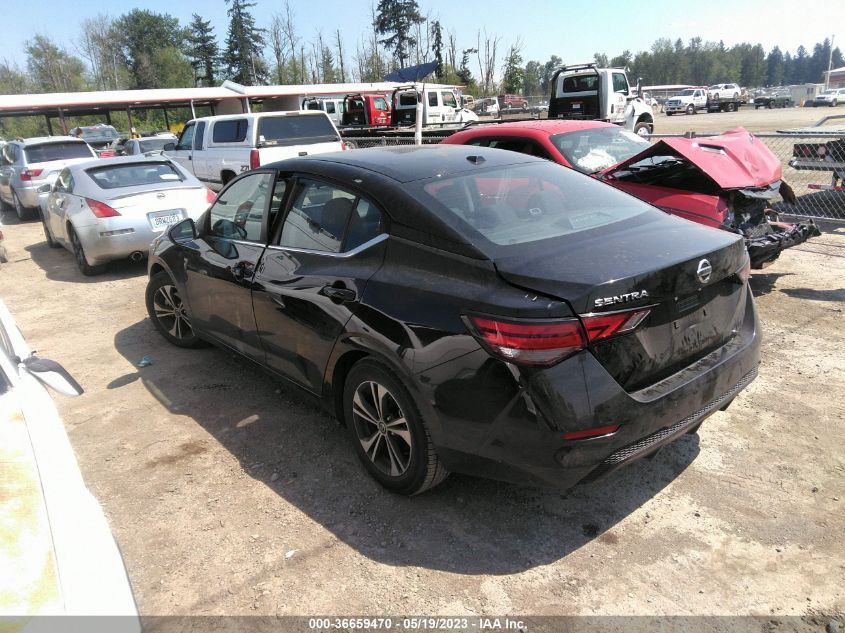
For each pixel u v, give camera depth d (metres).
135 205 7.74
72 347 5.63
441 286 2.77
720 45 148.75
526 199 3.26
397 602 2.55
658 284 2.58
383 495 3.25
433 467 2.94
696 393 2.73
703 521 2.95
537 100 49.44
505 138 7.30
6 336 2.64
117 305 6.93
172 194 8.02
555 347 2.41
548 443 2.46
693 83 140.62
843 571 2.61
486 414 2.57
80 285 7.91
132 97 22.58
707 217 5.34
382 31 66.25
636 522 2.97
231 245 4.17
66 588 1.49
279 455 3.67
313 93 26.02
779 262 7.19
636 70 132.88
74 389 2.28
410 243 2.97
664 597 2.52
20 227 13.43
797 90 64.94
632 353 2.57
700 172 5.90
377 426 3.17
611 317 2.46
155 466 3.61
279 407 4.27
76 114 25.06
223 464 3.61
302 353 3.52
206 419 4.14
